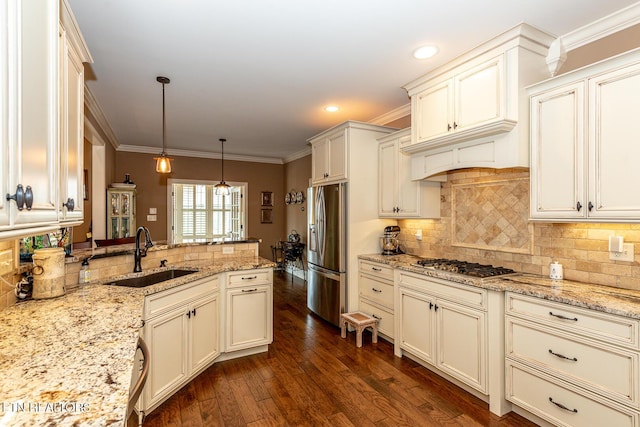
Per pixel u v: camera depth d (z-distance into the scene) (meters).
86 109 3.48
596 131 1.90
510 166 2.29
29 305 1.67
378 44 2.39
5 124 0.86
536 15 2.04
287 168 7.41
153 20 2.07
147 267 2.73
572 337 1.83
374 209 3.88
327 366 2.90
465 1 1.91
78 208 1.67
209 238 7.66
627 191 1.78
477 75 2.46
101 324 1.40
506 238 2.77
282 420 2.15
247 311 3.05
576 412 1.81
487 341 2.27
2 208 0.84
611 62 1.83
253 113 4.09
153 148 6.23
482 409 2.26
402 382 2.62
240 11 1.99
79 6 1.92
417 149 2.99
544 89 2.15
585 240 2.25
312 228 4.37
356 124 3.74
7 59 0.87
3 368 1.00
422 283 2.81
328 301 3.95
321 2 1.91
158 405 2.27
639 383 1.58
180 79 3.02
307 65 2.73
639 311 1.60
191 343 2.51
